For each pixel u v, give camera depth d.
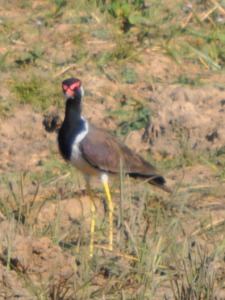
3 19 18.12
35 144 14.68
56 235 11.62
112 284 10.50
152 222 12.03
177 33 17.64
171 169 13.78
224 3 18.72
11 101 15.53
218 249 11.02
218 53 17.23
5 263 10.99
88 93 15.80
